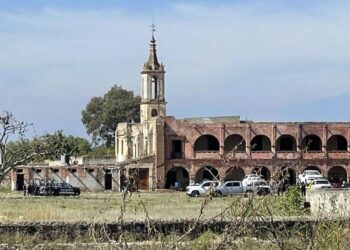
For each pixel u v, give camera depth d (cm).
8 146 2989
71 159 12256
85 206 5769
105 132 19388
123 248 1530
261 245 2266
